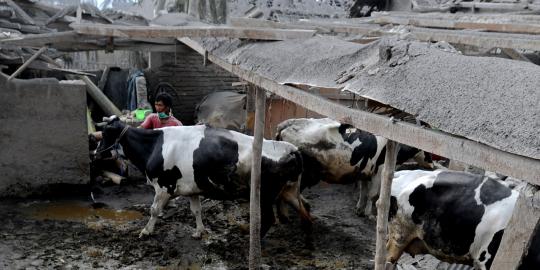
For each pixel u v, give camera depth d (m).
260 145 4.86
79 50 6.61
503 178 4.85
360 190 7.35
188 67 11.34
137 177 8.28
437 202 4.19
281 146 5.79
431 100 2.01
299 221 6.94
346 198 7.98
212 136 5.92
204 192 6.04
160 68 11.09
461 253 4.15
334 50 3.17
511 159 1.65
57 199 7.48
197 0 12.63
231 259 5.77
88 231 6.38
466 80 2.00
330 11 14.91
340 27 5.33
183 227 6.59
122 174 8.14
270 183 5.67
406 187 4.37
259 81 3.93
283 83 3.21
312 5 14.78
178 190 6.04
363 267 5.71
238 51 4.39
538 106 1.67
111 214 6.98
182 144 5.91
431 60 2.26
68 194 7.68
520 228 1.72
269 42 4.20
